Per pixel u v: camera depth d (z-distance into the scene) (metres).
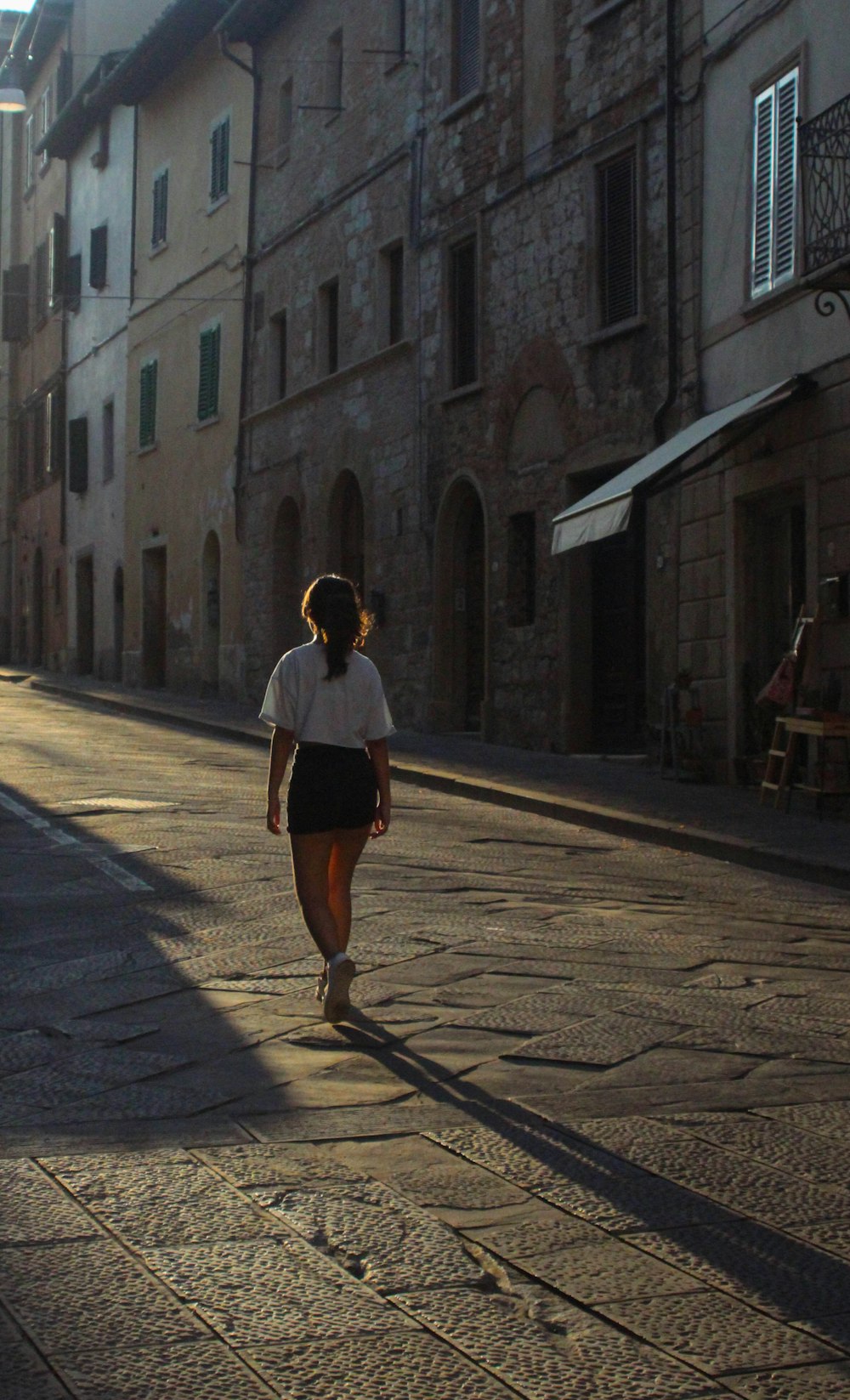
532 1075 5.99
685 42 18.33
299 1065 6.11
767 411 16.11
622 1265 4.16
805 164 14.71
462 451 23.19
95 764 17.69
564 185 20.66
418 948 8.20
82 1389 3.40
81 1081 5.89
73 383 43.34
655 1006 7.06
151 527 36.56
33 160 48.81
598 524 16.53
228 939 8.42
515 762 19.12
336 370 27.86
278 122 29.83
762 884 11.24
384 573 25.50
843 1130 5.34
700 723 17.38
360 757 6.83
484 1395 3.42
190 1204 4.54
